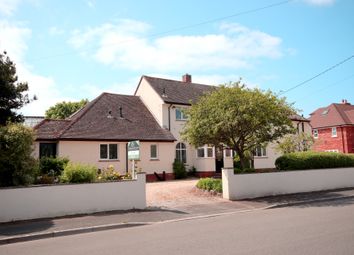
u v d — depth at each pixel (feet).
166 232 32.24
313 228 31.12
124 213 43.29
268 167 110.01
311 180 64.08
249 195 55.72
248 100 54.80
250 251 23.63
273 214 41.55
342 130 146.30
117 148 83.87
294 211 43.68
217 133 57.26
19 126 42.04
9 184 40.63
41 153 76.33
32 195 39.88
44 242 30.42
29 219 39.37
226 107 55.62
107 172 51.83
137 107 98.48
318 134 155.02
